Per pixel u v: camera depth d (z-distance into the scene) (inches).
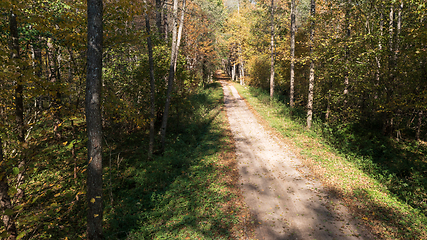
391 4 469.4
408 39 406.0
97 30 193.9
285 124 700.0
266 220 281.0
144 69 560.1
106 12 292.8
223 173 407.5
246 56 1439.5
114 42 333.7
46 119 263.4
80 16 305.9
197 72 1216.2
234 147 539.5
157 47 607.2
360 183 360.5
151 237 253.8
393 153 495.2
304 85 890.7
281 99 1076.5
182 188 355.6
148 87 574.9
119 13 296.5
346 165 425.4
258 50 1338.6
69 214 290.0
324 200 319.9
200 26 1116.5
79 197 322.3
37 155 164.1
